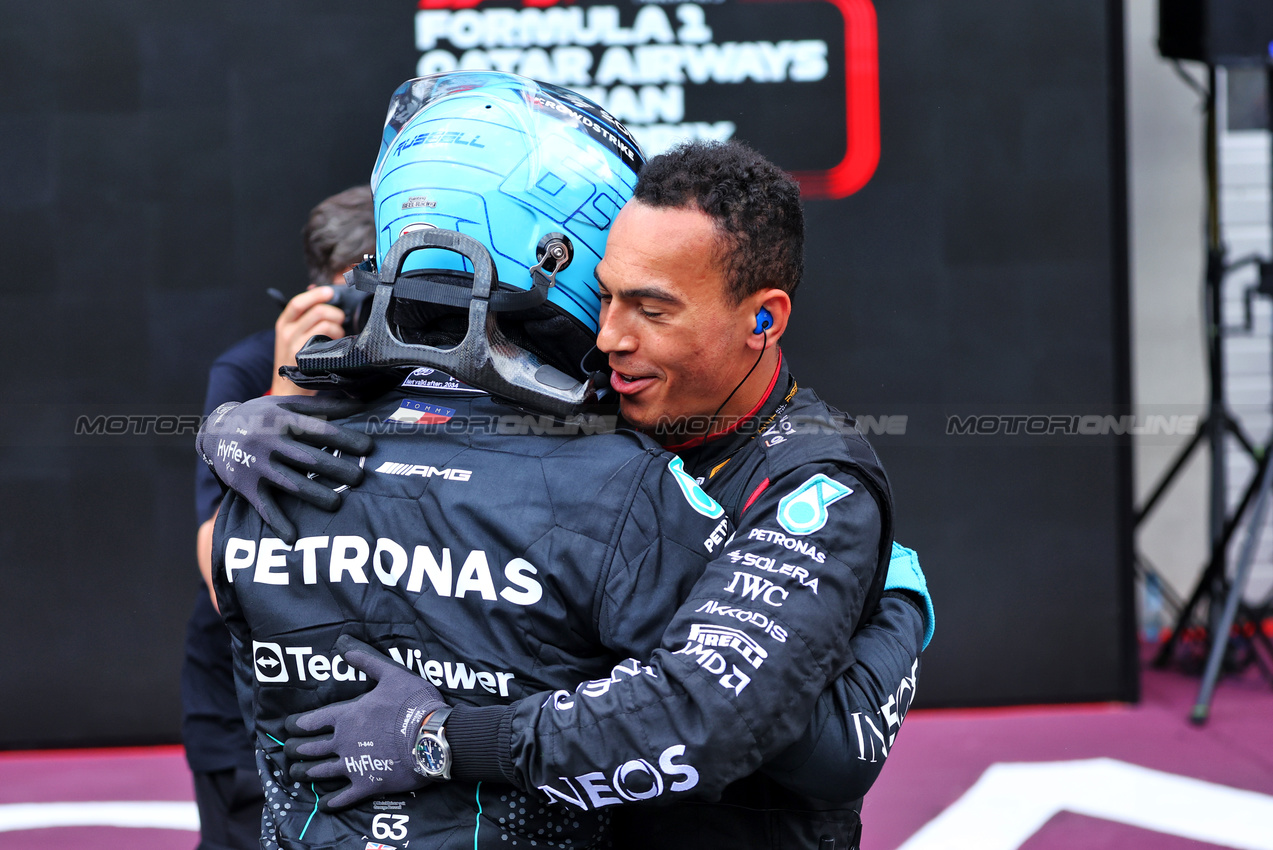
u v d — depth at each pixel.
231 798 6.02
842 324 11.68
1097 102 11.55
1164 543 15.17
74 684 11.39
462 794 3.07
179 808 9.91
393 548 3.11
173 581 11.37
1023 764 10.52
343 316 5.76
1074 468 11.86
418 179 3.32
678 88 11.37
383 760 3.04
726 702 2.76
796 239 3.31
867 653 3.27
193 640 6.06
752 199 3.12
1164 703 12.19
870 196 11.58
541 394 3.05
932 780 10.19
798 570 2.95
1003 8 11.46
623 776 2.79
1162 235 14.93
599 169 3.45
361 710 3.08
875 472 3.25
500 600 3.00
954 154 11.56
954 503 11.84
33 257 11.14
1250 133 14.84
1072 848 8.80
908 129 11.53
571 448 3.15
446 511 3.06
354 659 3.13
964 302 11.70
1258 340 15.00
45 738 11.41
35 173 11.09
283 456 3.21
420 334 3.39
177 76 11.12
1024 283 11.69
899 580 3.66
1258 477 12.24
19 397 11.18
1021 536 11.90
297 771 3.21
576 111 3.52
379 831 3.11
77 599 11.34
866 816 9.44
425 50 11.25
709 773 2.77
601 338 3.21
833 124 11.48
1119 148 11.60
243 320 11.34
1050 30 11.49
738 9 11.32
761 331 3.32
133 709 11.45
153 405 11.30
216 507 5.98
